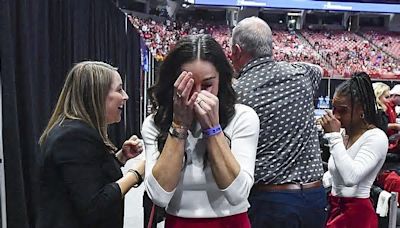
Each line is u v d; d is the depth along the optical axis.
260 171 2.01
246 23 2.11
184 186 1.35
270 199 2.00
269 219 2.01
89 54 5.43
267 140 2.02
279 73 2.06
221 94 1.36
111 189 1.69
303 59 24.56
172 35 23.45
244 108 1.42
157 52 18.31
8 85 2.83
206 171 1.34
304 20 28.69
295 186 2.01
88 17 5.30
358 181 2.05
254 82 2.04
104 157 1.76
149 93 1.41
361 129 2.17
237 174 1.28
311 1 26.20
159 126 1.38
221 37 25.95
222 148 1.28
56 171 1.66
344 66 23.69
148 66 12.05
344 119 2.18
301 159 2.05
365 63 24.44
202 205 1.35
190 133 1.36
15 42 3.04
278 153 2.02
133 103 9.42
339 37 27.73
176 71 1.32
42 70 3.50
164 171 1.28
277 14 28.55
